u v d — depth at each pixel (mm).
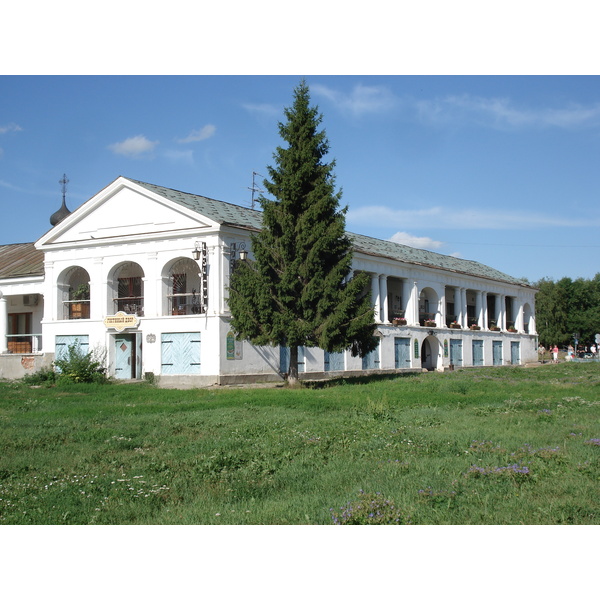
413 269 46562
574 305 91812
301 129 28297
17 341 40031
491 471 9195
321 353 36906
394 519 7191
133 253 32594
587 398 20438
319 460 10805
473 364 53500
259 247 26844
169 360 31203
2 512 8117
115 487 9172
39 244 35344
